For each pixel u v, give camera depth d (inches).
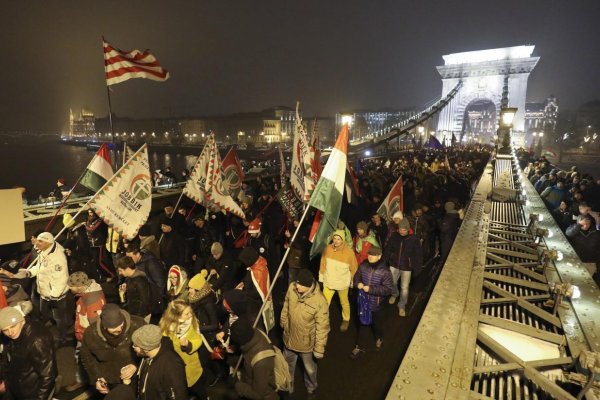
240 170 386.9
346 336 224.7
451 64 3511.3
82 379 179.3
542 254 179.8
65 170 3073.3
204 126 6830.7
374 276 197.2
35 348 128.1
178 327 147.0
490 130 4911.4
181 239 283.1
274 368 126.9
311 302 158.2
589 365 97.0
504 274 188.5
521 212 321.4
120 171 234.1
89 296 170.9
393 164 839.7
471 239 229.6
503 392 111.7
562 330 133.3
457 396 93.9
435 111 2827.3
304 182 258.8
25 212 350.3
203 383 160.9
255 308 179.8
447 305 138.8
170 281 195.5
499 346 118.7
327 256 220.1
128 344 136.3
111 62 368.5
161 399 119.9
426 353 111.0
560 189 433.4
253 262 190.7
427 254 336.5
